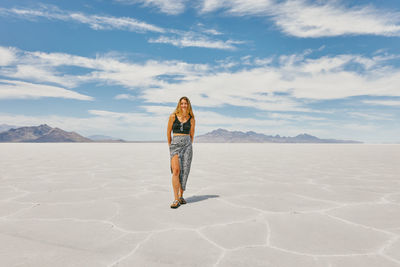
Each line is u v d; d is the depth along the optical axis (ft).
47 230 8.15
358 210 10.36
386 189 14.60
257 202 11.71
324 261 6.03
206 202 11.76
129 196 12.95
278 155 45.62
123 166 26.40
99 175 19.95
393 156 42.27
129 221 9.05
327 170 23.26
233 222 8.93
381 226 8.49
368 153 51.80
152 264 5.87
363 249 6.72
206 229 8.24
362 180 17.65
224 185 15.93
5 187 15.23
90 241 7.25
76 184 16.21
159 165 27.45
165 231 8.06
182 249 6.72
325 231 8.04
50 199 12.28
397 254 6.41
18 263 5.91
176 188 11.02
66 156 40.98
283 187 15.24
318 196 12.89
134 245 6.97
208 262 5.98
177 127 11.66
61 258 6.17
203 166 26.66
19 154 45.62
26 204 11.35
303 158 38.14
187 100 11.94
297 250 6.66
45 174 20.40
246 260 6.08
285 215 9.72
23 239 7.39
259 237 7.55
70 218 9.40
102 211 10.29
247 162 31.35
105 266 5.77
